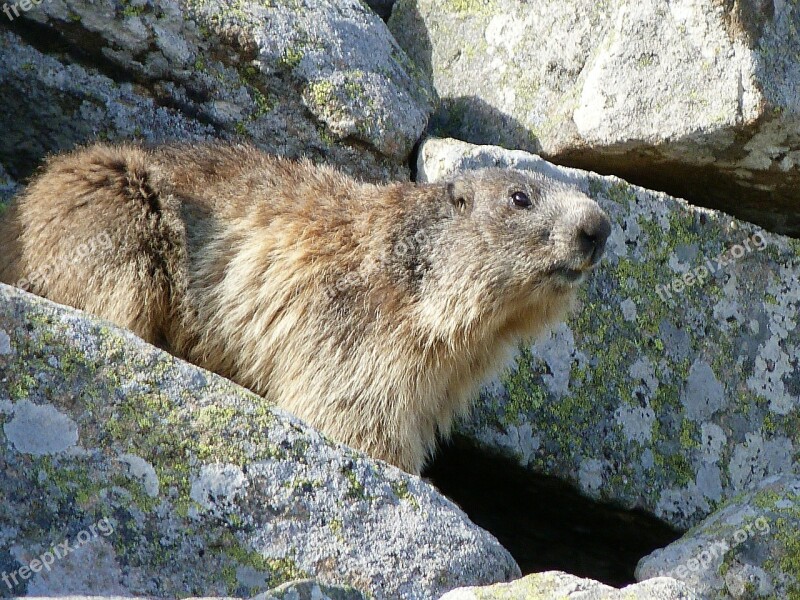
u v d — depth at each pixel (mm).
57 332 8672
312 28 13008
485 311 11328
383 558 8547
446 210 11547
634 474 12219
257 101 12719
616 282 12656
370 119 12953
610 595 8219
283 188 11844
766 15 12703
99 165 11242
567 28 13633
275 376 11531
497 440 11977
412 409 11391
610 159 13367
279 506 8523
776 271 13398
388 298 11344
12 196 12609
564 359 12328
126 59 12305
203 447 8586
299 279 11391
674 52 12898
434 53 14656
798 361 13250
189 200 11641
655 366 12617
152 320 11375
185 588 8109
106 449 8398
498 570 8961
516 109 13852
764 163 13047
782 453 12867
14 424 8273
